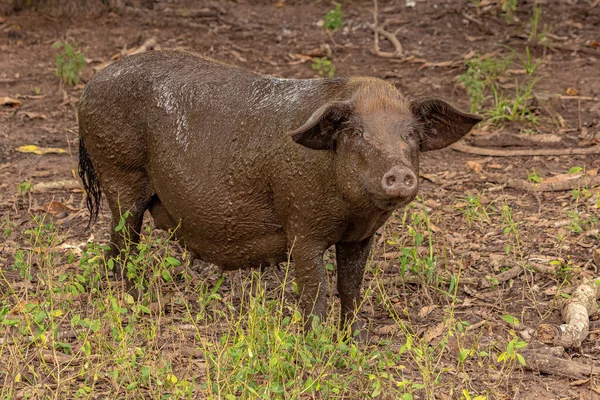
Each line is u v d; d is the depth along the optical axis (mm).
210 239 15086
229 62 32375
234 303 16344
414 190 11844
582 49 31641
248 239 14734
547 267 17406
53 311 13672
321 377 12656
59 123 27328
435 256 17641
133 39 34250
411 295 16750
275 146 13875
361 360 12836
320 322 13859
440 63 31438
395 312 15414
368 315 15961
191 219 15055
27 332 14008
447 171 23234
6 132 26453
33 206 21359
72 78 30047
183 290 16734
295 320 12883
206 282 16984
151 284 15414
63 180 22734
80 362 13930
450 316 14477
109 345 13852
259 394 12094
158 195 15680
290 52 33375
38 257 16672
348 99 13070
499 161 23797
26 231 17219
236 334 13852
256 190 14227
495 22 34781
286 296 16453
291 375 12742
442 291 16094
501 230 19422
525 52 32062
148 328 14633
